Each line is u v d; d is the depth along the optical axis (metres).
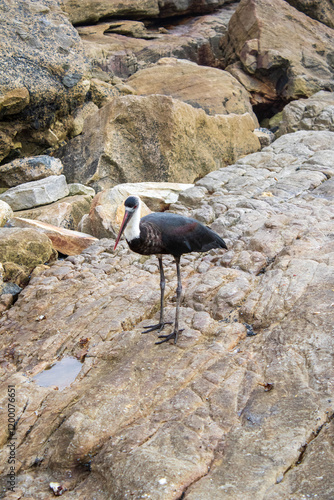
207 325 5.40
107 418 4.23
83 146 11.58
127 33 16.92
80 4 15.78
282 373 4.44
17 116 11.47
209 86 14.42
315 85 15.27
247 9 15.95
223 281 6.28
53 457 4.03
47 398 4.68
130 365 4.88
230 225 8.02
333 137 11.87
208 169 11.83
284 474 3.38
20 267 7.36
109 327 5.61
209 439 3.83
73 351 5.48
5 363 5.43
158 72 14.39
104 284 6.73
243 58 15.90
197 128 11.68
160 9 18.02
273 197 8.87
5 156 11.55
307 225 7.43
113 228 8.50
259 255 6.79
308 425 3.75
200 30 17.80
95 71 14.54
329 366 4.36
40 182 10.27
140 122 10.80
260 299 5.72
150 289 6.41
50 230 8.36
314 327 4.95
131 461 3.64
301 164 10.63
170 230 5.11
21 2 12.60
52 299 6.44
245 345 5.07
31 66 11.57
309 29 16.36
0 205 8.80
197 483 3.43
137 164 11.02
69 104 12.26
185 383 4.54
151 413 4.27
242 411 4.11
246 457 3.59
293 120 13.96
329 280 5.71
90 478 3.77
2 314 6.43
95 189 10.79
